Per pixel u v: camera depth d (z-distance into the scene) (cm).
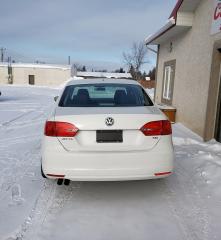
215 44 654
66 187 401
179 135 752
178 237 284
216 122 672
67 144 320
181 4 810
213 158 520
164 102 1202
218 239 281
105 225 306
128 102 389
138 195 379
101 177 322
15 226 299
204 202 358
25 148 609
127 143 323
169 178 434
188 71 881
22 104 1658
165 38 1130
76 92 410
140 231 295
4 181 418
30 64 5262
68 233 290
